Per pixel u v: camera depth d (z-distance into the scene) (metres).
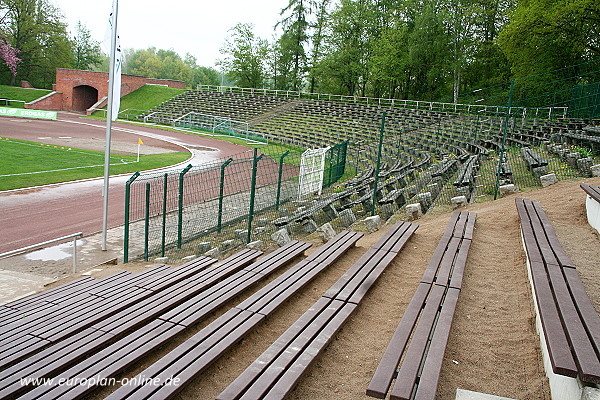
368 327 4.86
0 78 75.75
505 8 42.47
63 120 51.66
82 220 14.87
